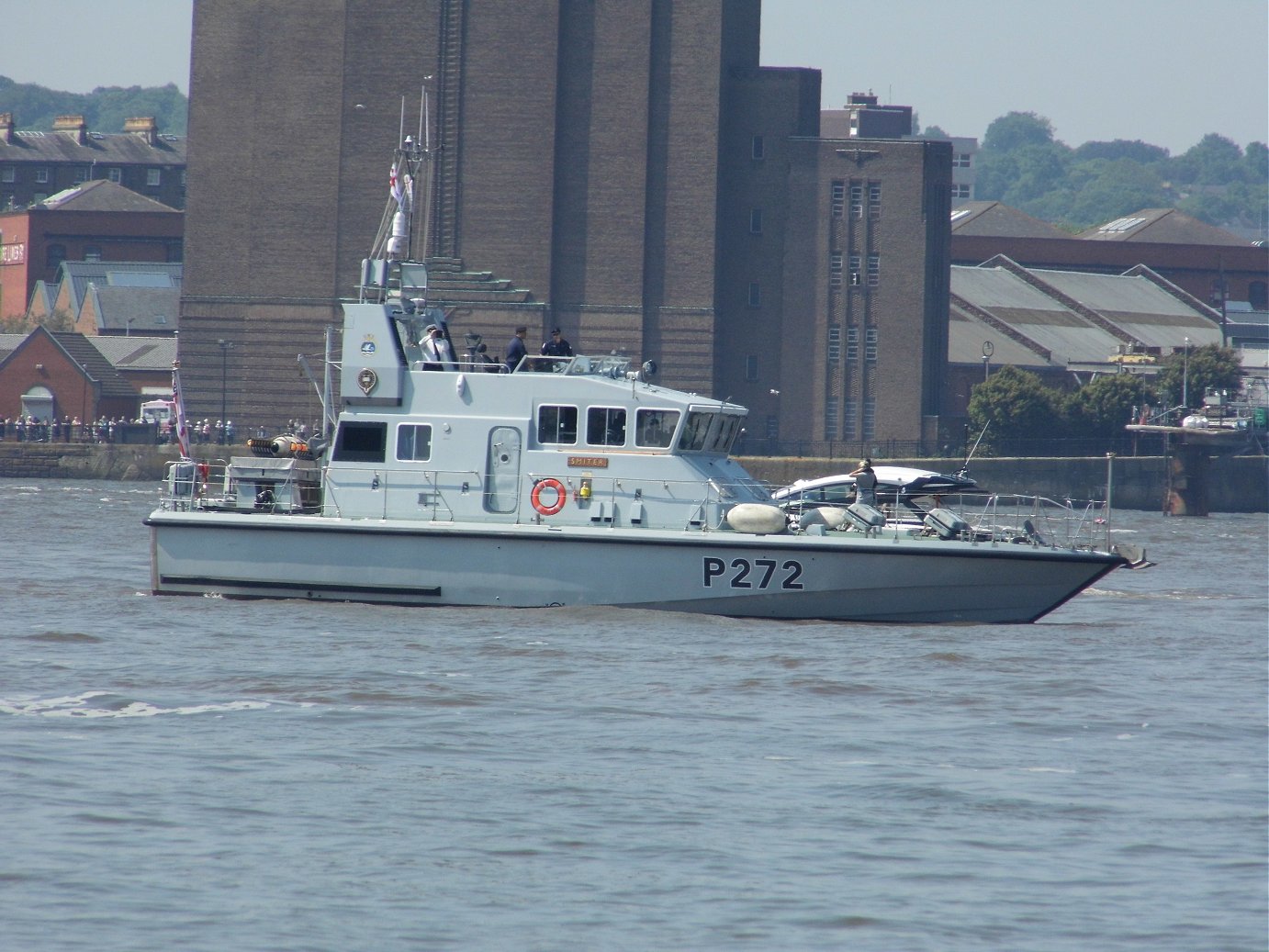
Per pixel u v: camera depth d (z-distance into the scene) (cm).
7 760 6438
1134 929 4891
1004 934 4853
